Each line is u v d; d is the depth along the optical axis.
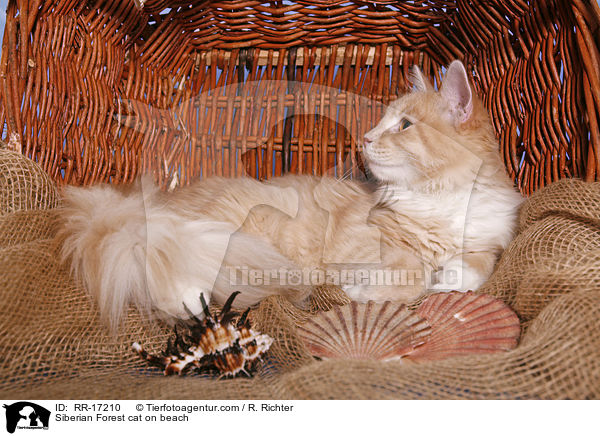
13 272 1.17
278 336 1.14
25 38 1.48
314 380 0.86
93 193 1.48
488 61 1.93
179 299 1.29
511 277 1.38
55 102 1.63
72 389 0.94
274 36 2.03
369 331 1.22
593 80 1.30
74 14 1.71
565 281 1.15
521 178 1.74
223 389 0.92
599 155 1.32
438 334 1.20
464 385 0.84
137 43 2.02
